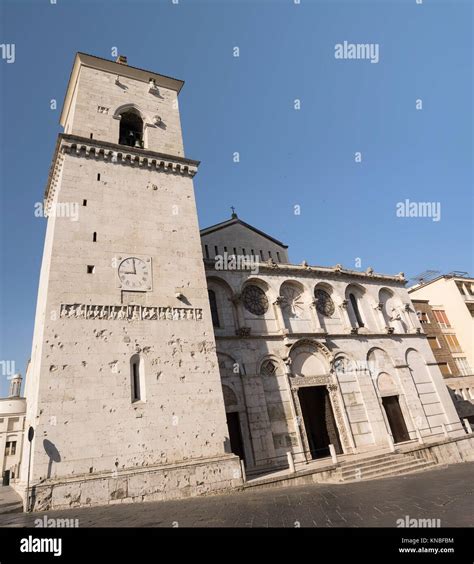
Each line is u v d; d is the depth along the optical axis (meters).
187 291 22.05
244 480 18.30
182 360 19.91
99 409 16.77
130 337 19.03
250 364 27.22
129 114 27.77
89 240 20.44
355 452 28.34
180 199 25.17
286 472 21.61
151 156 25.41
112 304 19.31
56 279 18.53
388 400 33.62
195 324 21.31
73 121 24.39
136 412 17.52
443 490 13.93
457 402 43.09
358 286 38.50
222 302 29.03
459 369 47.81
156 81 30.08
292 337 30.00
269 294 31.84
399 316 39.12
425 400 35.34
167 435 17.75
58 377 16.47
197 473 17.28
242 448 24.19
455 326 51.28
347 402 30.83
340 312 35.38
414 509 10.76
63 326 17.59
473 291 54.12
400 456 24.84
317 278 35.62
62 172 21.70
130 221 22.38
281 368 28.59
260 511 11.63
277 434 25.98
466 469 21.19
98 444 16.11
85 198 21.59
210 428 18.94
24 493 15.01
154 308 20.45
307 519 10.08
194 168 26.88
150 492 15.92
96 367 17.48
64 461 15.18
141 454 16.80
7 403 52.72
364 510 11.05
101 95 26.42
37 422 15.37
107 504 14.85
